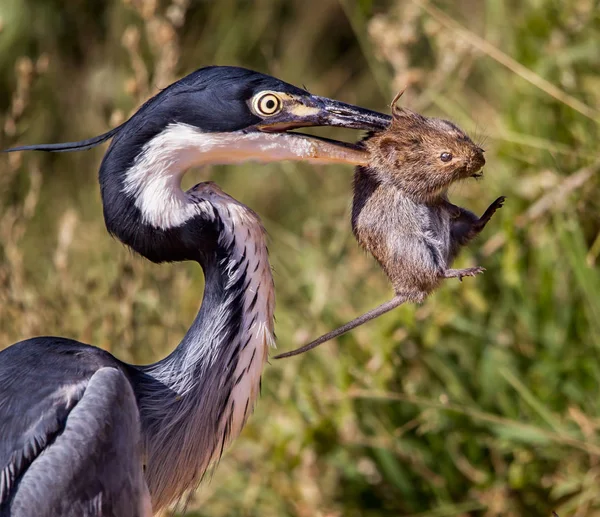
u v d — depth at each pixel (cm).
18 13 1371
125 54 1330
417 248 634
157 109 680
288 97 681
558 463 898
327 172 1286
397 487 917
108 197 685
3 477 616
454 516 912
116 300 954
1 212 1058
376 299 952
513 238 921
